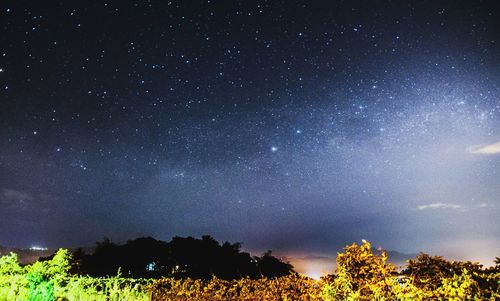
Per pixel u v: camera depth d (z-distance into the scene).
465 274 3.69
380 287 4.03
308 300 4.98
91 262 14.27
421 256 4.20
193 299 6.88
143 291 7.85
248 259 16.12
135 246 15.24
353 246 4.57
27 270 6.39
